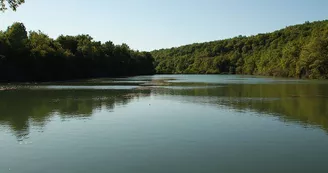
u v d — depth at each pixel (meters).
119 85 87.75
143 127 28.38
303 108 39.22
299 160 19.33
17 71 106.12
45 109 39.16
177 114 35.34
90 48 155.12
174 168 18.06
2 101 47.50
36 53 113.81
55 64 122.19
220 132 26.42
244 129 27.45
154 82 106.75
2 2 31.45
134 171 17.64
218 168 18.05
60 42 155.00
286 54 160.25
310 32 183.75
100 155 20.39
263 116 33.75
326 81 107.88
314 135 25.23
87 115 34.75
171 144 22.83
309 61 128.88
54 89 71.38
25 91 65.62
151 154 20.55
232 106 41.56
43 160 19.53
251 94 58.34
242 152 20.92
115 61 182.88
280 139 24.08
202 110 38.22
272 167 18.19
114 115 34.75
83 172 17.56
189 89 71.94
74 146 22.41
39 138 24.64
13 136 25.31
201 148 21.84
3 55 102.06
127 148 21.86
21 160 19.59
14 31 111.69
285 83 95.69
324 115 34.03
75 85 87.12
